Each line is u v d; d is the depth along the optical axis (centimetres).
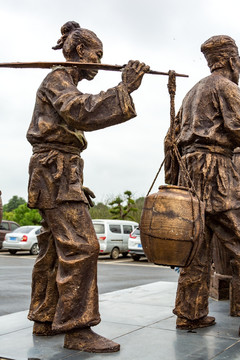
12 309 629
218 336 358
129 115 307
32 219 2788
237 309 427
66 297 314
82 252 319
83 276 318
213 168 375
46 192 331
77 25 371
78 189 329
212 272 550
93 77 360
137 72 315
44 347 326
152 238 300
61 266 322
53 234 331
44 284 360
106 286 885
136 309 468
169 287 629
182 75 337
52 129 329
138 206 2794
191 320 380
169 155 423
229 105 372
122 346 328
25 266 1353
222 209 369
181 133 398
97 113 304
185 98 410
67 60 361
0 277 1038
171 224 295
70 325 311
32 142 341
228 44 398
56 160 330
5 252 2156
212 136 374
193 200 306
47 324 358
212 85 383
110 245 1870
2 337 355
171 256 299
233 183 379
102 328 385
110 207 2909
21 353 311
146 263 1698
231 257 397
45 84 331
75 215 326
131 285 904
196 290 384
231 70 400
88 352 313
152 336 358
